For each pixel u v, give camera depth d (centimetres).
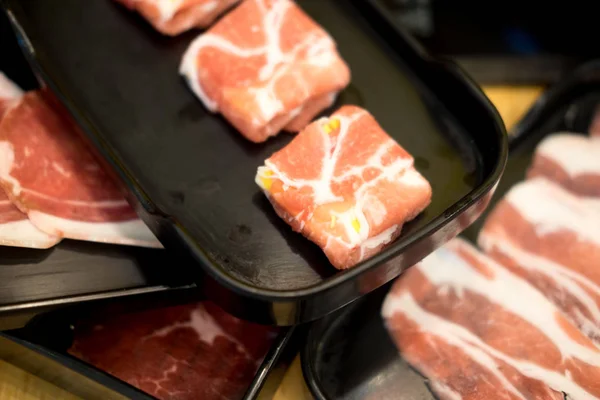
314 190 30
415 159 32
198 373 31
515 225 33
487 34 37
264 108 32
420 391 30
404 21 37
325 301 28
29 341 29
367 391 30
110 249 31
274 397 31
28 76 34
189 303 32
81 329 31
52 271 30
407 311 31
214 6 34
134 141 32
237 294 27
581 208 33
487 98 32
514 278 32
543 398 30
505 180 34
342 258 29
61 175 32
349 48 35
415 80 34
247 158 32
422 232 28
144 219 29
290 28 33
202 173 32
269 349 30
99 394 30
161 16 33
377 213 29
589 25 37
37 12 35
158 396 30
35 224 31
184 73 33
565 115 35
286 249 30
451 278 32
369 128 31
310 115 33
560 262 32
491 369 30
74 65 34
